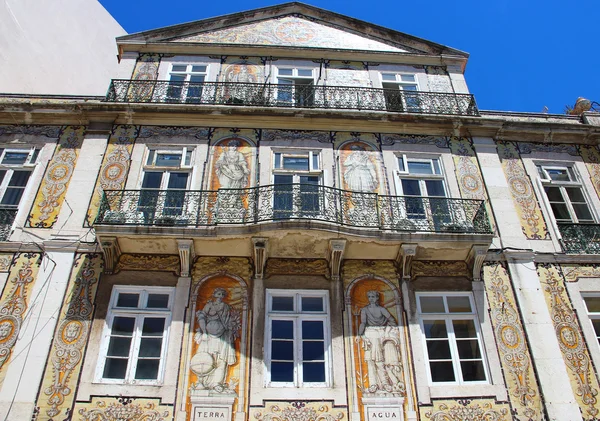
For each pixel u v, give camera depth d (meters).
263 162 11.09
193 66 13.16
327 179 10.94
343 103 12.36
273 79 13.02
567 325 9.38
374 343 8.91
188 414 8.00
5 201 10.46
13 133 11.39
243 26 14.40
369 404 8.30
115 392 8.13
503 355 8.95
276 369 8.64
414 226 9.76
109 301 9.03
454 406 8.36
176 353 8.56
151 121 11.67
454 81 13.53
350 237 9.41
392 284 9.62
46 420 7.82
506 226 10.61
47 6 16.78
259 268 9.45
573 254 10.27
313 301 9.40
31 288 9.12
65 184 10.60
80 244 9.66
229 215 9.62
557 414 8.37
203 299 9.19
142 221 9.37
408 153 11.66
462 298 9.60
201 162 11.02
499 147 12.09
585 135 12.37
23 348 8.45
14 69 14.70
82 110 11.58
